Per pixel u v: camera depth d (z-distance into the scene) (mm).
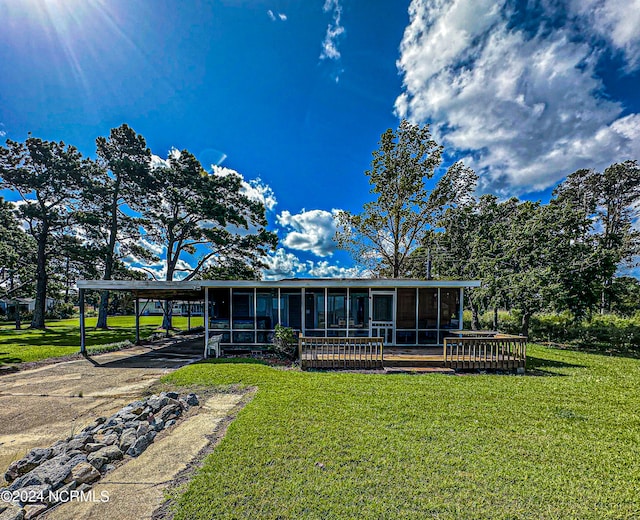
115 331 18016
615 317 14562
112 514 2594
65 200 19672
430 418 4559
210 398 5762
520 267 13836
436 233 19906
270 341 10508
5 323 24375
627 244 20422
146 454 3635
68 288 26656
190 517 2521
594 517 2559
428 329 10922
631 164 22000
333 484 2939
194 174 20156
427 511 2596
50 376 7762
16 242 20547
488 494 2820
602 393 5945
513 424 4391
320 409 4895
